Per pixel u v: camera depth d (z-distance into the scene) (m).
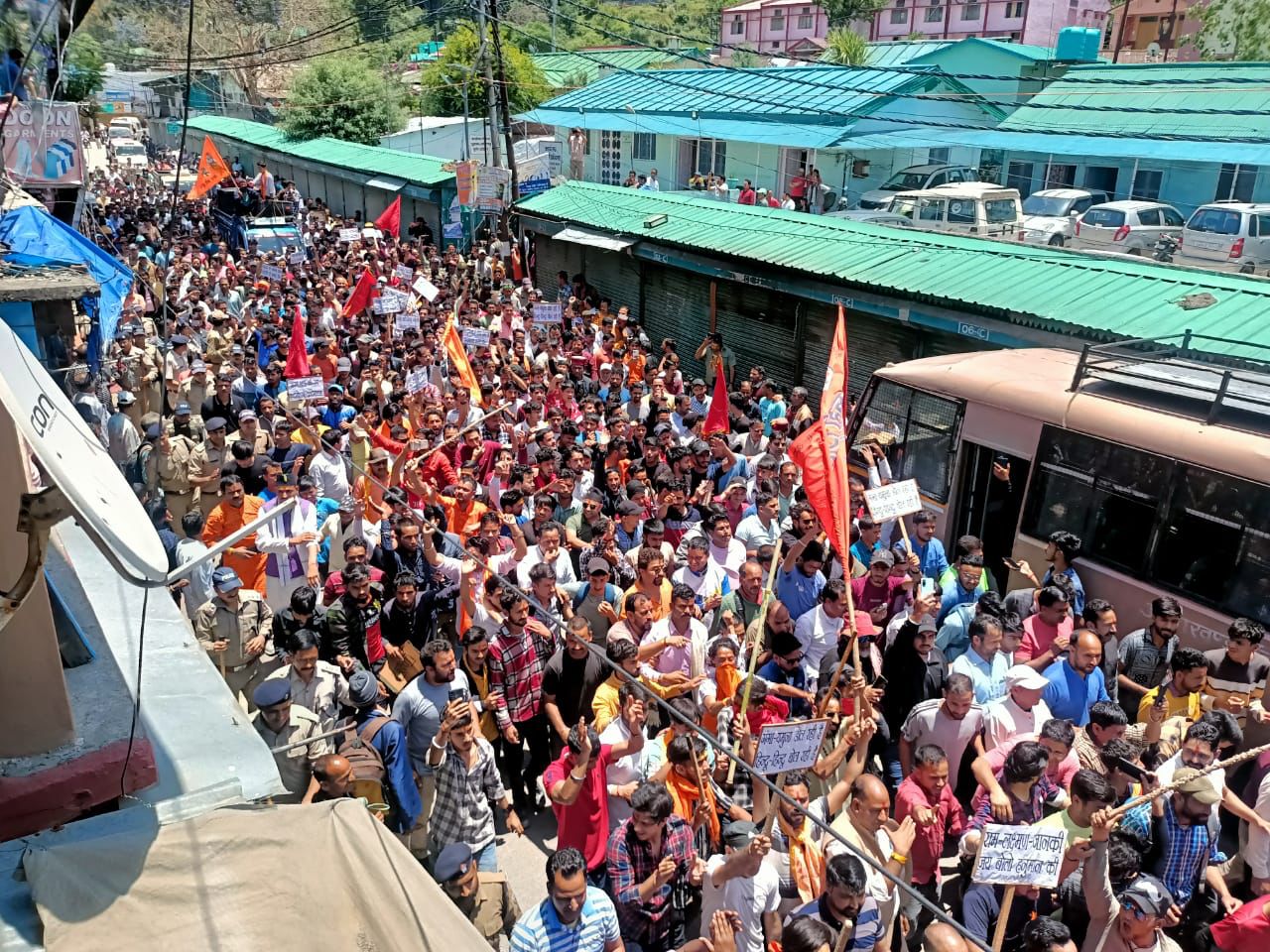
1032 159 28.52
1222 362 10.14
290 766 6.07
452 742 5.95
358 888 3.55
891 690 7.49
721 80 32.06
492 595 7.42
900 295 15.05
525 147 36.19
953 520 10.23
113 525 2.71
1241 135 23.70
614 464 11.38
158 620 4.59
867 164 28.39
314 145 44.59
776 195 29.59
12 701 3.40
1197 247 21.91
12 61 3.64
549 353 17.20
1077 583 8.45
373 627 7.81
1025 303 13.33
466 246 31.89
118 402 12.41
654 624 7.43
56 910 3.13
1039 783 6.03
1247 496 7.54
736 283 19.31
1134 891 5.00
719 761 6.70
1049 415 9.11
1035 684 6.42
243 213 36.03
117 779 3.48
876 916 5.22
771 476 10.38
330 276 23.44
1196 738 5.86
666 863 5.46
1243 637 6.89
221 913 3.37
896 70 27.56
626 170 34.28
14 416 2.69
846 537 6.11
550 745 7.65
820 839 5.48
